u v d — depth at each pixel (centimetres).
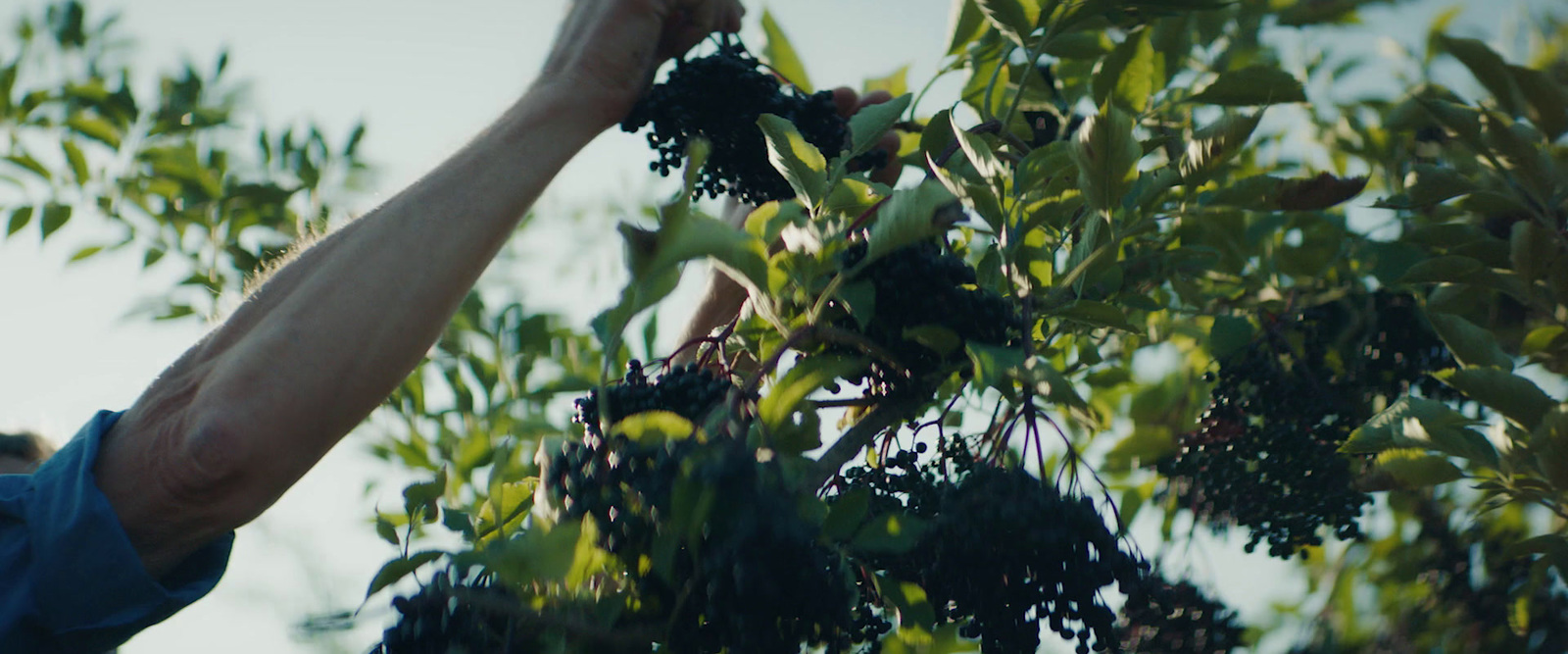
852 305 131
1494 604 243
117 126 344
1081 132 142
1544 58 246
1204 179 157
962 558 131
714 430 128
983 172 151
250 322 128
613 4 148
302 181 345
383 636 128
